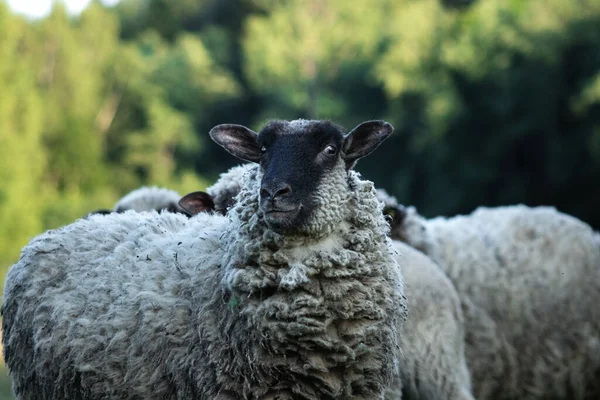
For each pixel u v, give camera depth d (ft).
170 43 290.56
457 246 37.78
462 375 31.14
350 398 23.18
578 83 153.58
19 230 162.91
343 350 22.70
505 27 163.53
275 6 258.98
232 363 22.97
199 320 23.54
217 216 27.37
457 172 168.14
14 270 28.73
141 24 297.94
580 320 38.06
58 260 27.48
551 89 157.38
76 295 26.30
